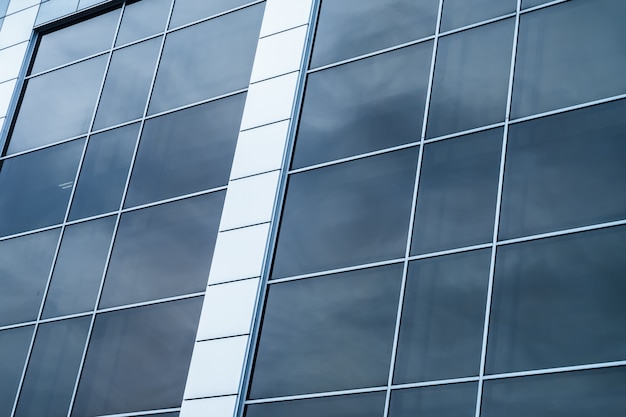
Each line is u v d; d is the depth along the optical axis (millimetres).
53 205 30922
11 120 33812
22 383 28297
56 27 34938
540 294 21156
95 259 28922
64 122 32406
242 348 24625
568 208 21719
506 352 20969
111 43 32938
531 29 24234
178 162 28938
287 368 23844
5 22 36062
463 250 22562
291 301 24594
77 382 27281
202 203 27781
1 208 32094
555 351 20469
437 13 26125
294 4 28938
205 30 30922
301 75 27562
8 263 30766
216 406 24344
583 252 21094
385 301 23125
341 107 26438
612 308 20281
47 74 34031
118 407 26297
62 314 28656
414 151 24531
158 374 26094
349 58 27078
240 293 25406
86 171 30781
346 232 24594
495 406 20578
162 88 30688
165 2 32438
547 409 20047
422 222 23500
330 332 23594
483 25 25109
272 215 25875
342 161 25609
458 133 24062
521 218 22156
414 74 25625
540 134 22875
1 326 29688
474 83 24469
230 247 26219
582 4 23781
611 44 22969
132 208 29031
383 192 24500
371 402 22188
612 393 19547
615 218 21078
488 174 23109
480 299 21812
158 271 27531
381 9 27250
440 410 21188
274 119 27312
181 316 26453
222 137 28484
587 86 22781
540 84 23438
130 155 30062
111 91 31859
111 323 27594
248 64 29281
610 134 22016
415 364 21969
